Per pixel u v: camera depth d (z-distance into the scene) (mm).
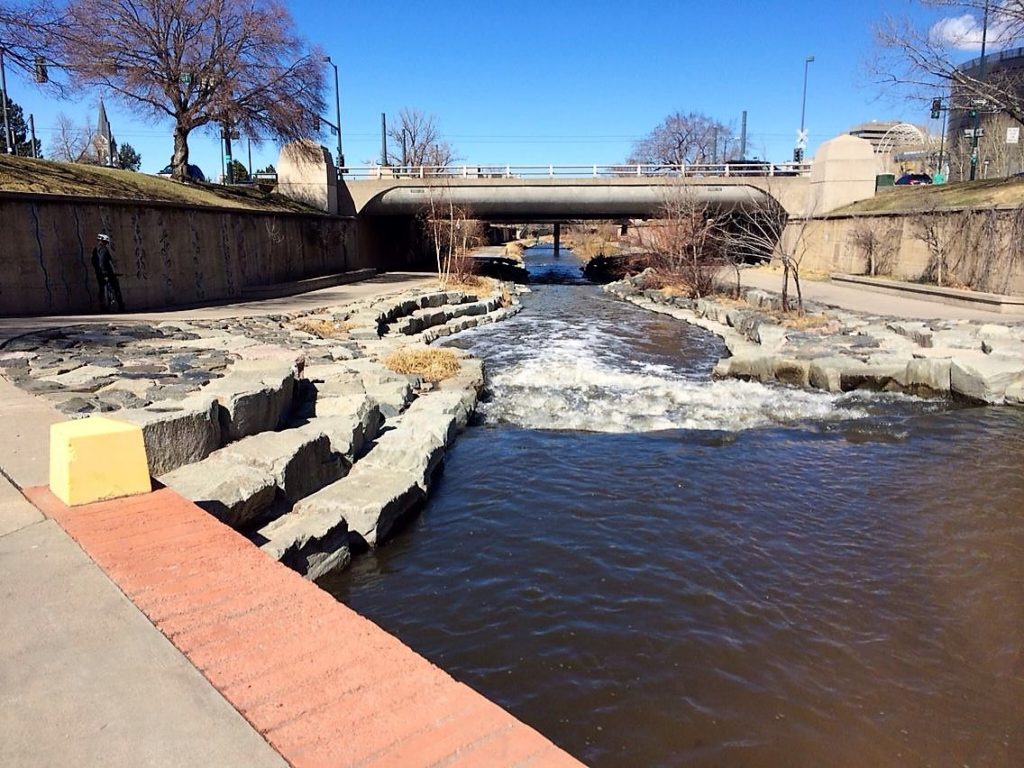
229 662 3062
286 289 26000
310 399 10023
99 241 17250
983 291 22391
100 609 3484
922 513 8211
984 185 26391
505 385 14570
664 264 35906
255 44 30984
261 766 2445
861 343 16188
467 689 2885
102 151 49156
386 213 40438
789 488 8977
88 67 27281
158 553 4090
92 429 4930
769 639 5738
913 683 5215
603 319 26391
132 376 9461
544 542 7484
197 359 11102
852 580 6676
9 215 15773
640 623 5973
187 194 25094
